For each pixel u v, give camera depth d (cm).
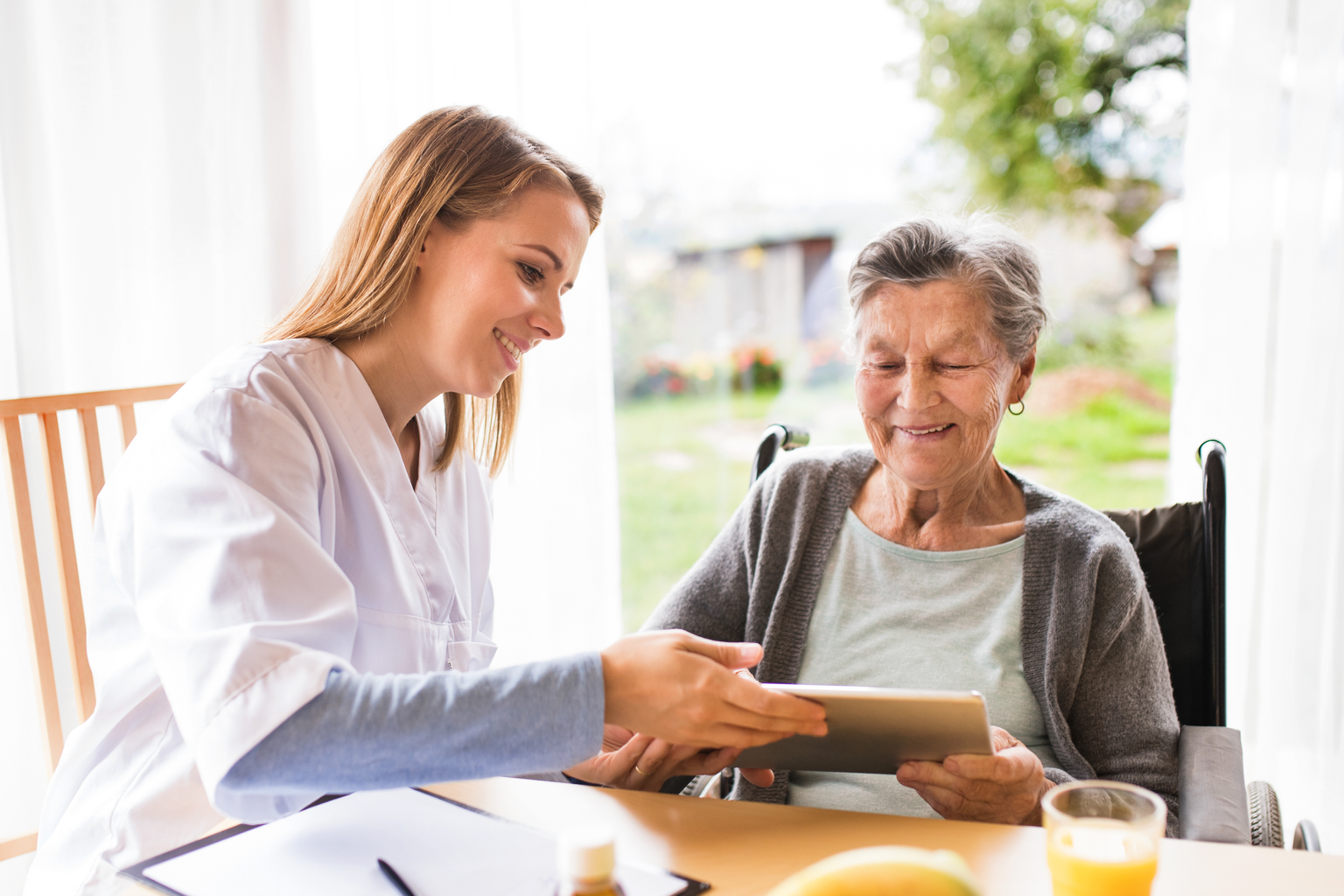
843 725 73
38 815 173
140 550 76
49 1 172
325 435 90
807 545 116
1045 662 103
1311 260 163
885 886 41
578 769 93
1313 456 166
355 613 77
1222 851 64
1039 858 64
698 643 71
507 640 204
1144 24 357
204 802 85
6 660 169
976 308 102
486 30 192
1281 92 163
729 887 61
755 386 448
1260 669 173
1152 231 376
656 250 438
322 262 99
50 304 175
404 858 65
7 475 125
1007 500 113
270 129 181
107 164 177
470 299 93
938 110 392
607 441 201
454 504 110
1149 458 390
